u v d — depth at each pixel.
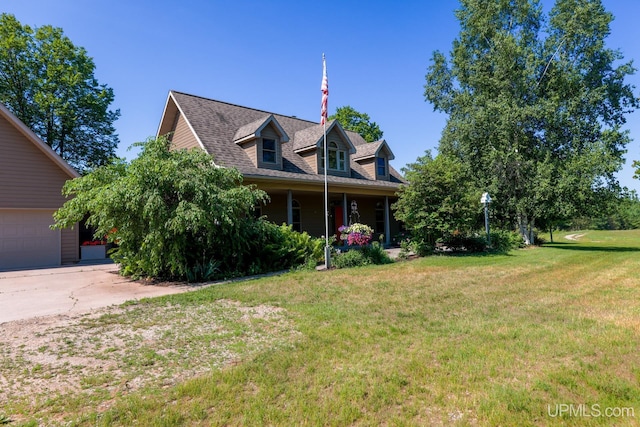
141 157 9.40
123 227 9.04
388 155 19.52
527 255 14.10
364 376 3.40
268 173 13.77
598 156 17.22
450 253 14.93
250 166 13.90
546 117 18.86
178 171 8.98
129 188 8.45
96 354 4.02
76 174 13.77
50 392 3.16
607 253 14.87
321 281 8.44
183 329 4.90
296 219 17.91
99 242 15.02
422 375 3.41
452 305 6.10
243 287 7.76
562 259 12.58
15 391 3.17
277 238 11.28
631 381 3.22
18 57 20.53
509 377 3.36
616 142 18.81
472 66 21.50
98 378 3.41
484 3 21.64
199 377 3.41
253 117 17.78
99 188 9.10
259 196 10.48
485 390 3.11
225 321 5.26
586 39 19.84
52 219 13.46
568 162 18.44
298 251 11.52
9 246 12.52
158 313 5.73
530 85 20.00
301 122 20.33
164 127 16.55
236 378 3.37
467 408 2.86
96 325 5.09
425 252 14.34
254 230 10.66
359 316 5.45
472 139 20.56
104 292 7.71
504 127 18.98
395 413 2.81
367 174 18.77
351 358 3.83
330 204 19.61
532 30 21.67
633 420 2.66
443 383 3.25
